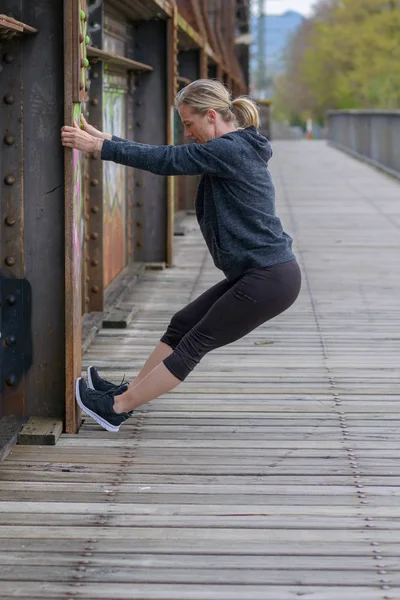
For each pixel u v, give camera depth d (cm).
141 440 548
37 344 561
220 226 503
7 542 418
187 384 657
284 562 402
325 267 1146
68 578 388
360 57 6438
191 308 556
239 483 487
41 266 553
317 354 745
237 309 509
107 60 852
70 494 471
